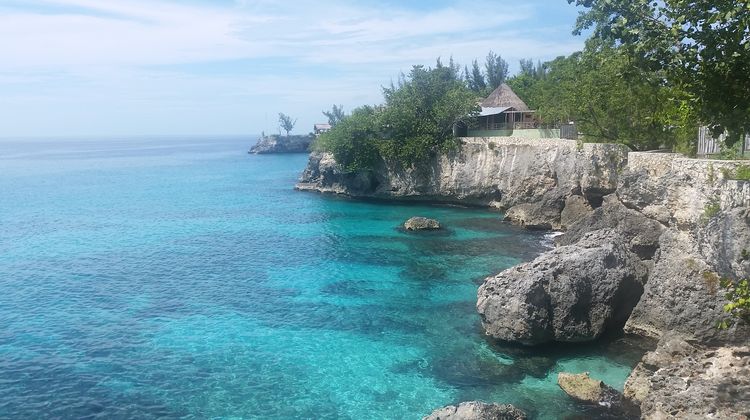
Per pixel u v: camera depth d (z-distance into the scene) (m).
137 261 47.72
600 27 17.05
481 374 25.55
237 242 54.97
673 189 29.98
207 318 33.50
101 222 67.69
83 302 36.78
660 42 16.45
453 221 62.56
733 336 23.69
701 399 18.89
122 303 36.47
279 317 33.50
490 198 71.50
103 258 48.94
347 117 85.56
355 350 28.58
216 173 137.62
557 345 28.05
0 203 85.50
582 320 28.20
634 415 21.48
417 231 57.00
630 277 29.81
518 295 27.88
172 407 23.33
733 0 15.84
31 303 36.62
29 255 50.31
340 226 62.19
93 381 25.67
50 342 30.11
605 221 39.91
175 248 52.69
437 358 27.36
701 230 26.16
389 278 40.97
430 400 23.45
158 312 34.66
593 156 51.81
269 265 45.62
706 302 24.80
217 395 24.23
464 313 33.41
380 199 82.62
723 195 25.61
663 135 46.91
